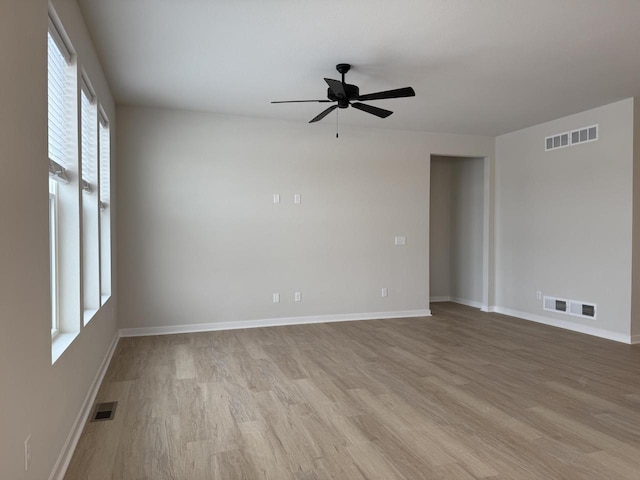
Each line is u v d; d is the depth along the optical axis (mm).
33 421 1832
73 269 2803
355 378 3859
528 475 2309
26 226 1786
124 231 5434
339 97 3863
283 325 6043
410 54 3789
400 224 6629
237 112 5688
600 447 2619
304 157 6148
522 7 2998
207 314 5746
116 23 3225
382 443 2664
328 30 3350
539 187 6266
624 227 5117
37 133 1962
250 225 5910
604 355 4582
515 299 6711
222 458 2484
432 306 7566
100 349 3768
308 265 6188
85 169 3682
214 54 3807
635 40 3518
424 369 4113
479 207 7379
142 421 2973
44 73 2072
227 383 3723
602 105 5328
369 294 6488
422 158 6734
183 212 5641
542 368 4145
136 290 5480
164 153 5562
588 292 5547
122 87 4711
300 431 2828
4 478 1498
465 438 2730
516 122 6152
